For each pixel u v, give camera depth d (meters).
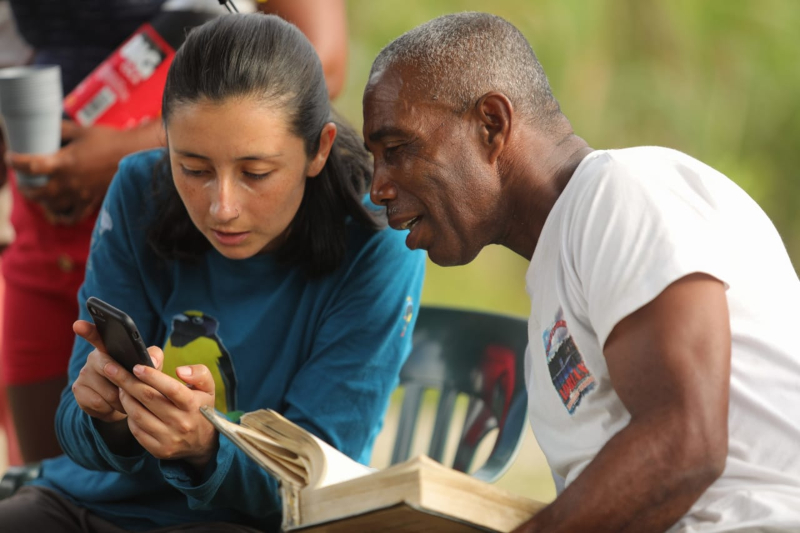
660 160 3.81
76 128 5.93
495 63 4.03
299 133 4.31
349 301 4.82
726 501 3.56
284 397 4.87
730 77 13.84
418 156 4.04
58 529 4.80
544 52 13.70
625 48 13.88
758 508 3.50
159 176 4.78
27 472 5.48
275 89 4.20
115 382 4.05
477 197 4.08
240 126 4.15
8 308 6.76
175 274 4.94
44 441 6.81
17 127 5.80
